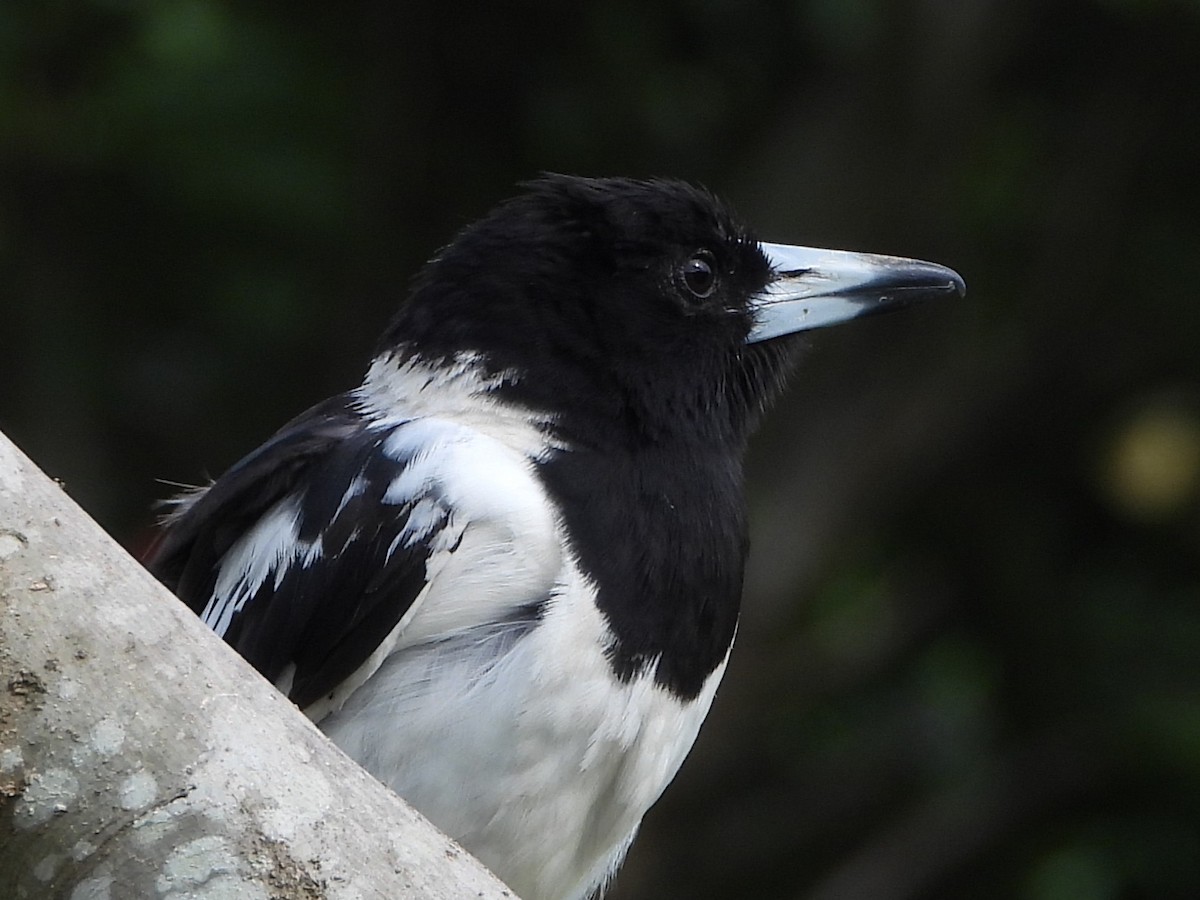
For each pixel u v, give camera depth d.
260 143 12.88
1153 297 14.48
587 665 6.49
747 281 7.68
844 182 13.52
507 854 6.57
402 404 7.24
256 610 6.84
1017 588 14.37
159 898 4.51
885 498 13.93
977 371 14.05
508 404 7.05
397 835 4.72
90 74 12.64
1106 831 13.25
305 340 13.30
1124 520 14.55
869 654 13.95
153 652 4.61
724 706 13.12
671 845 13.20
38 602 4.54
